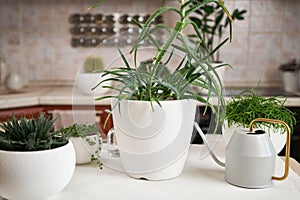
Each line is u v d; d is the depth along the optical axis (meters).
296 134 2.60
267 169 0.98
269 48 3.30
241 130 1.03
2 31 3.33
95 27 3.29
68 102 2.65
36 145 0.85
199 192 0.96
